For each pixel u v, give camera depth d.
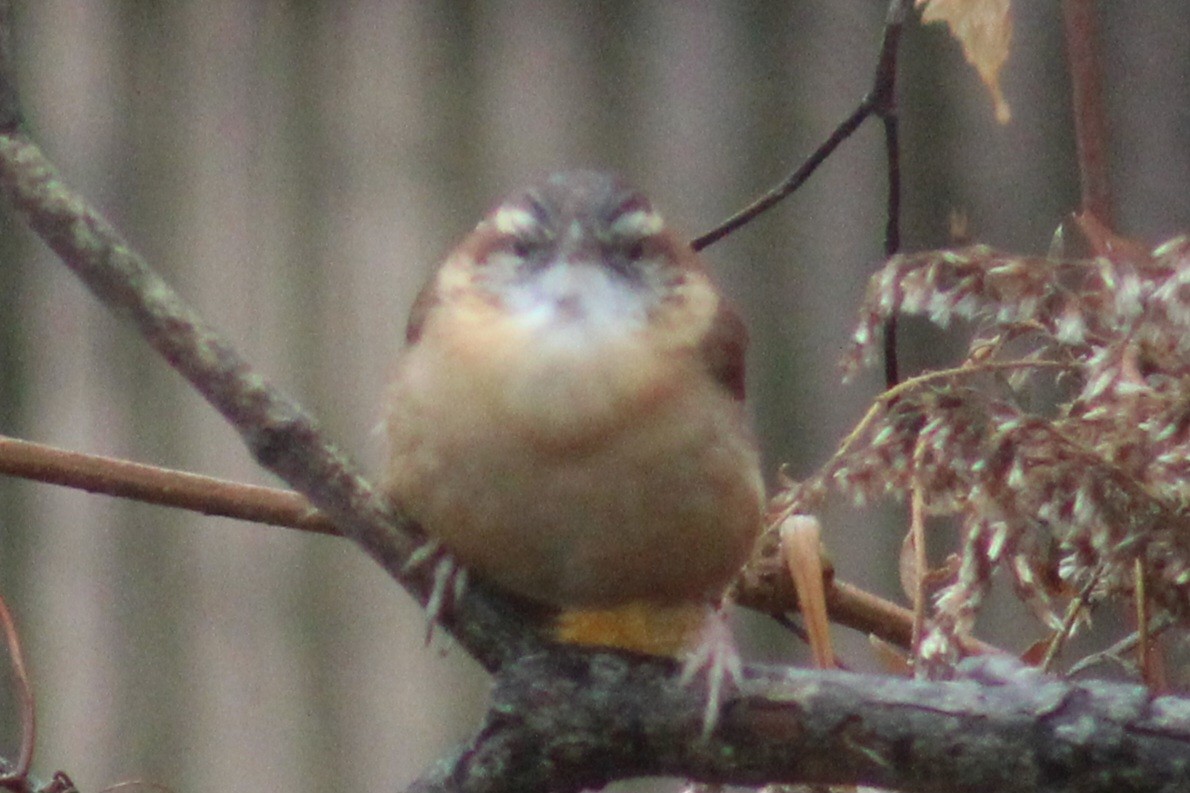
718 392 3.54
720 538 3.54
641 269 3.55
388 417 3.55
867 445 3.52
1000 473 3.49
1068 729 3.47
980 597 3.51
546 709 3.49
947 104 3.78
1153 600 3.50
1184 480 3.48
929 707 3.48
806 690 3.49
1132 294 3.49
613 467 3.53
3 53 3.47
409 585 3.51
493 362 3.53
